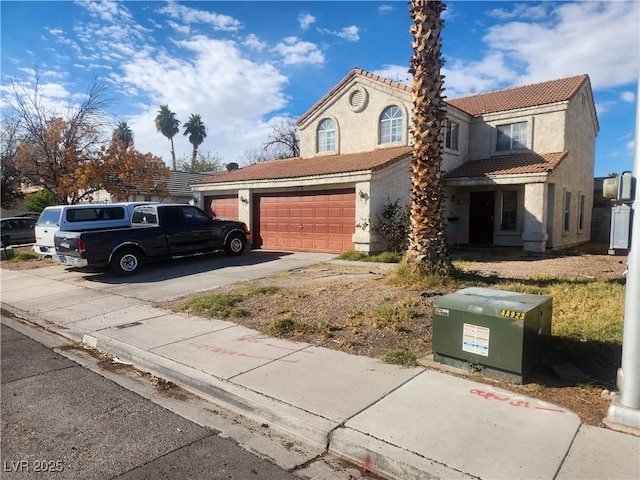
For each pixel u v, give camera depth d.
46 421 4.32
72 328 7.58
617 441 3.50
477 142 19.52
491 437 3.61
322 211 15.93
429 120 8.66
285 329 6.68
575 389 4.45
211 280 11.31
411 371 5.01
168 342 6.48
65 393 5.03
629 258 3.74
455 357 5.04
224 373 5.20
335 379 4.89
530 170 15.79
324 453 3.75
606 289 8.24
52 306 9.45
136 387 5.22
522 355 4.53
